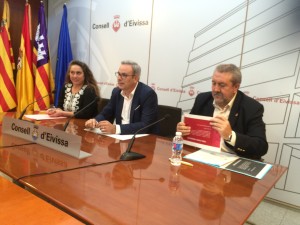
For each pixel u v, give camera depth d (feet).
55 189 3.02
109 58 11.45
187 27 9.18
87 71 9.57
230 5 8.23
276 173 4.02
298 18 7.11
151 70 10.21
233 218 2.57
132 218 2.47
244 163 4.41
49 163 3.91
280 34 7.43
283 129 7.57
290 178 7.57
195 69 9.14
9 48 11.31
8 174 3.45
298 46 7.17
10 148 4.56
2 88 11.19
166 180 3.49
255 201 3.00
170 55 9.68
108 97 11.65
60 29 12.08
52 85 11.95
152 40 10.07
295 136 7.40
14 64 11.87
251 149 4.81
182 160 4.41
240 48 8.15
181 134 4.76
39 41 11.48
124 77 7.28
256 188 3.39
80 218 2.47
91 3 11.78
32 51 11.77
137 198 2.90
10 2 11.79
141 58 10.44
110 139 5.63
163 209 2.68
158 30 9.89
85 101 8.94
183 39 9.32
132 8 10.49
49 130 4.63
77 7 12.28
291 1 7.18
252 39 7.91
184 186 3.32
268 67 7.70
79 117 8.52
